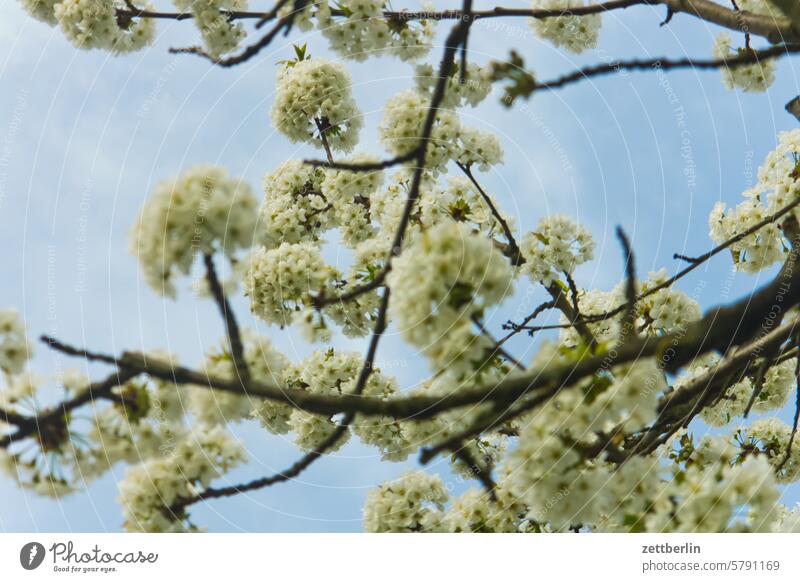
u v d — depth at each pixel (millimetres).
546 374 2705
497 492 4047
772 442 5348
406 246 4414
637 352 2836
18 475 2969
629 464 3246
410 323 2512
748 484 3252
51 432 2988
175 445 3238
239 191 3070
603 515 3420
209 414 3234
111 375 3047
